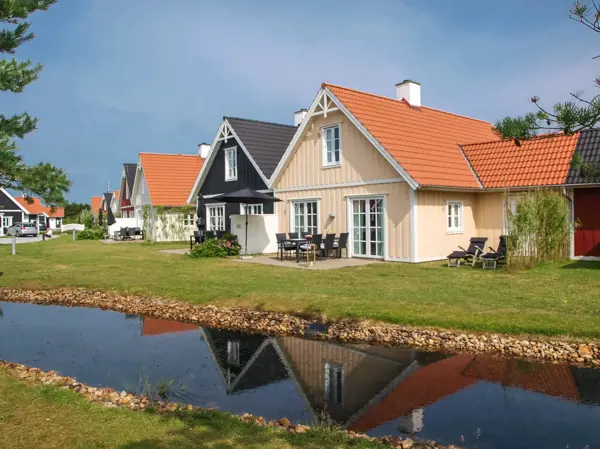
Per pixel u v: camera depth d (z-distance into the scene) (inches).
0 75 360.5
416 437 201.3
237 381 273.1
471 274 531.5
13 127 378.3
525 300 382.3
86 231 1535.4
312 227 790.5
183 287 490.0
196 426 192.5
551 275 507.2
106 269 645.9
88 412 204.1
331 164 751.7
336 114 741.3
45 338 366.9
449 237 692.1
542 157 692.1
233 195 730.8
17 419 194.9
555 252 601.6
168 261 735.1
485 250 733.9
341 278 516.7
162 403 232.4
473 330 322.0
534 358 287.6
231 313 403.9
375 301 391.5
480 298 394.3
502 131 165.9
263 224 853.2
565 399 236.5
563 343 294.0
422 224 650.2
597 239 622.2
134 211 1603.1
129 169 1670.8
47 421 193.0
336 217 747.4
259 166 906.1
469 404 233.3
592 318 322.3
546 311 344.8
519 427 208.8
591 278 480.7
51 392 228.4
